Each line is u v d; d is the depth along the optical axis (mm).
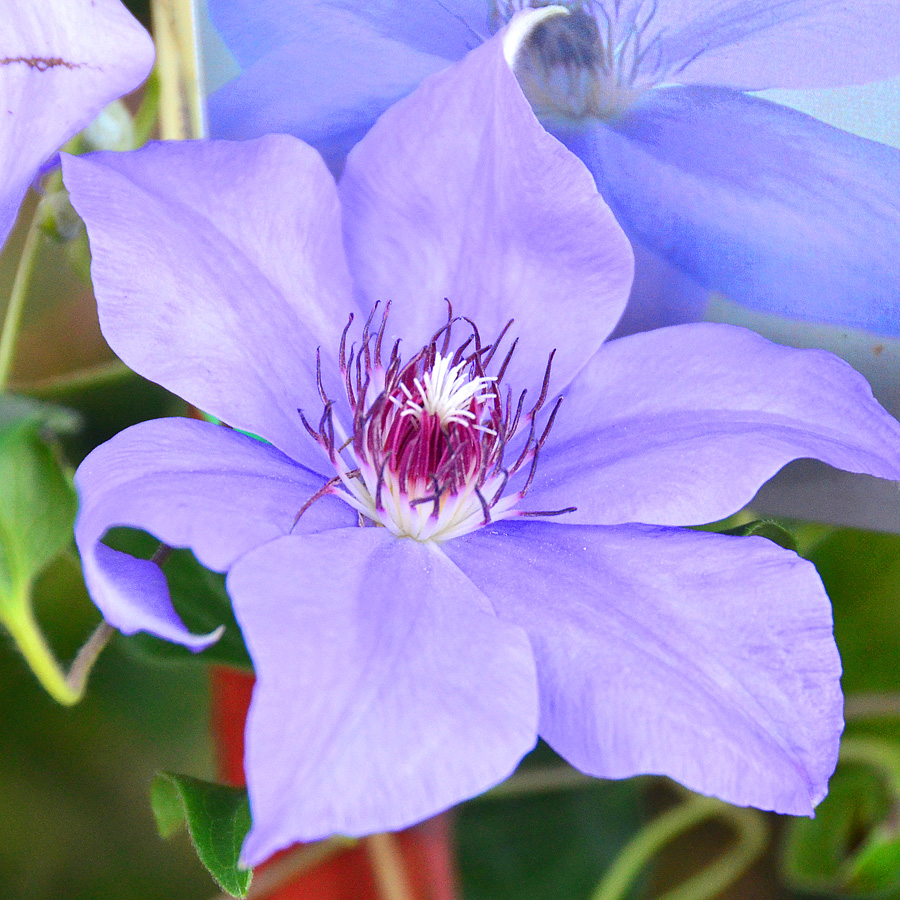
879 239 439
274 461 430
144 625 389
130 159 435
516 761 388
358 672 388
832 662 411
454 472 440
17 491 436
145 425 418
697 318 462
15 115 427
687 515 426
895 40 424
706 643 415
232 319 433
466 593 423
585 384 450
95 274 422
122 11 438
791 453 424
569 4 437
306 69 457
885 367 450
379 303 453
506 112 433
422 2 445
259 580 393
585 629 417
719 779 401
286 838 368
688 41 433
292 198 442
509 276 450
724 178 444
